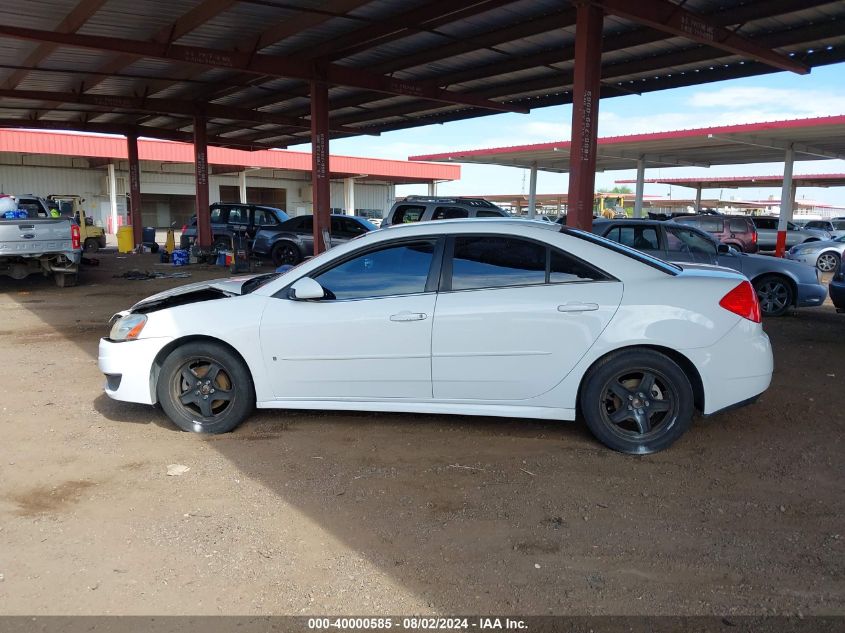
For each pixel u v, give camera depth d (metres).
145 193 46.12
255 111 22.80
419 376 4.63
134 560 3.20
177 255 19.75
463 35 13.02
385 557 3.23
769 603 2.83
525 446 4.66
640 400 4.47
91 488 4.00
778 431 5.00
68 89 19.45
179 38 13.04
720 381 4.39
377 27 12.73
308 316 4.72
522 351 4.47
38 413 5.42
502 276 4.57
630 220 10.14
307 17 12.36
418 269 4.68
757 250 27.27
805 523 3.54
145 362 4.93
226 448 4.66
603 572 3.09
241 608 2.83
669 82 15.05
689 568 3.11
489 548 3.30
